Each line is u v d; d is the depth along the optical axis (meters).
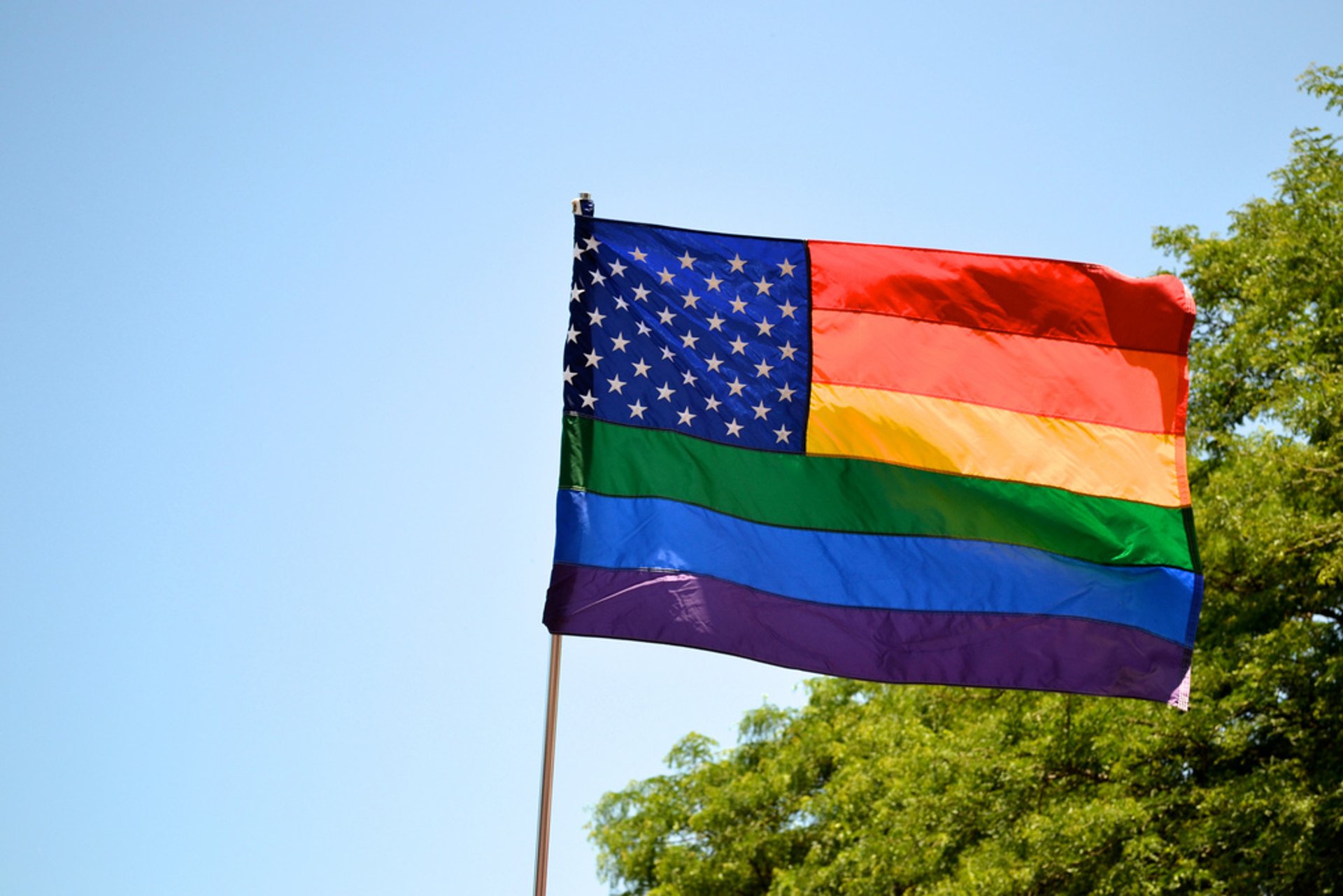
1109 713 20.72
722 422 11.38
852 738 29.61
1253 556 19.70
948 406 11.55
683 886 33.59
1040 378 11.58
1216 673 20.14
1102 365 11.60
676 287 11.59
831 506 11.34
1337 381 20.12
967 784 21.67
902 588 11.22
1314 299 22.17
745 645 10.92
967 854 22.12
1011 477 11.43
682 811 36.69
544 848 10.02
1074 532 11.35
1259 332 22.92
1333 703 19.58
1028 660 11.12
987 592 11.24
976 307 11.66
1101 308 11.61
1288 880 18.22
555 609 10.77
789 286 11.69
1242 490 20.41
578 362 11.34
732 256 11.71
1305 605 20.59
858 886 23.56
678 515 11.10
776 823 34.06
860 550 11.27
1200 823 19.48
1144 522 11.37
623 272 11.57
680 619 10.84
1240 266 24.42
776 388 11.51
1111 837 19.86
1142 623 11.22
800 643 11.03
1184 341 11.54
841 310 11.67
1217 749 20.59
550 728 10.48
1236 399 23.59
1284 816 17.97
